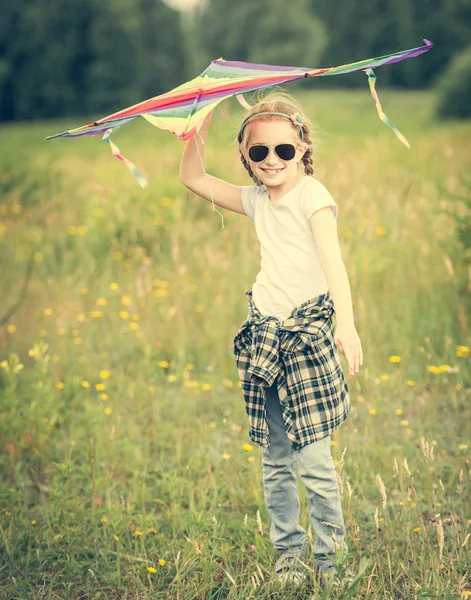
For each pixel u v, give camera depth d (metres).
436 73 53.59
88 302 5.83
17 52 44.34
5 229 7.69
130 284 5.91
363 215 6.75
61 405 4.14
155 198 7.90
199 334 5.25
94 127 2.41
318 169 8.00
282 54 59.00
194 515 2.90
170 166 10.41
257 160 2.49
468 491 3.29
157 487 3.50
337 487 2.55
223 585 2.75
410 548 2.86
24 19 44.00
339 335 2.34
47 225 7.85
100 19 45.16
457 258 5.50
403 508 3.00
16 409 4.26
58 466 3.29
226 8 63.25
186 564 2.84
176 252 5.94
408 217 6.70
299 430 2.46
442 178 8.93
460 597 2.50
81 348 5.16
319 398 2.46
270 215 2.56
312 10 62.22
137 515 3.23
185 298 5.67
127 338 5.28
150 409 4.37
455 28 52.94
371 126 19.62
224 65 2.55
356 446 3.72
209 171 8.54
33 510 3.36
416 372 4.57
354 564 2.84
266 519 3.19
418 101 31.00
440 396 4.34
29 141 21.53
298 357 2.47
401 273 5.63
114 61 45.75
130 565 2.92
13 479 3.68
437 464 3.54
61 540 3.12
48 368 4.81
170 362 5.02
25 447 3.84
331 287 2.38
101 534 3.16
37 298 6.09
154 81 50.72
